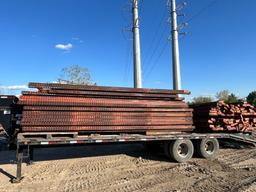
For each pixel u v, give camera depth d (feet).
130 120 33.76
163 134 35.73
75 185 25.62
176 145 35.19
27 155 27.37
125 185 25.59
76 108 30.71
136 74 77.71
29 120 28.45
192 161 35.91
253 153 42.06
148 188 24.67
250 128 44.27
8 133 36.11
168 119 36.52
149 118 35.14
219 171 30.91
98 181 26.91
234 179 27.58
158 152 41.04
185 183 26.21
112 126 32.65
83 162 35.37
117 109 33.12
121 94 34.32
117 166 33.27
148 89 36.47
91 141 30.04
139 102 35.01
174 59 78.02
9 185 25.59
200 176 28.73
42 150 44.47
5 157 38.58
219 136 39.29
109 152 42.73
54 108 29.63
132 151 43.39
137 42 79.25
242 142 44.73
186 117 38.01
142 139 32.94
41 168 31.96
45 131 29.19
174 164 34.32
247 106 44.06
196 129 44.19
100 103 32.07
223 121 41.81
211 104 42.80
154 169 31.78
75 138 29.45
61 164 34.14
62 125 29.86
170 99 38.47
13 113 32.89
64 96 30.91
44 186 25.32
